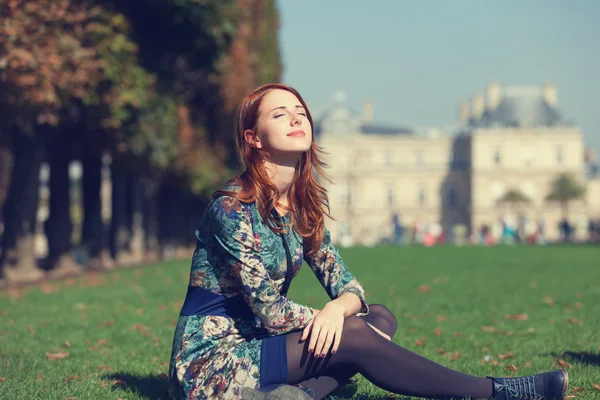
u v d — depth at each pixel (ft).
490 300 34.83
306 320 11.09
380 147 321.73
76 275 61.72
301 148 11.23
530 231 302.66
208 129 84.58
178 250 108.99
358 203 315.37
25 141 57.36
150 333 24.57
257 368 10.82
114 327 26.12
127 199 100.63
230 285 11.29
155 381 16.15
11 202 57.36
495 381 11.50
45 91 44.86
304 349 10.92
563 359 18.12
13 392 14.53
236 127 11.53
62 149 63.05
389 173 318.45
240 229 10.97
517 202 291.79
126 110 55.77
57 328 25.94
